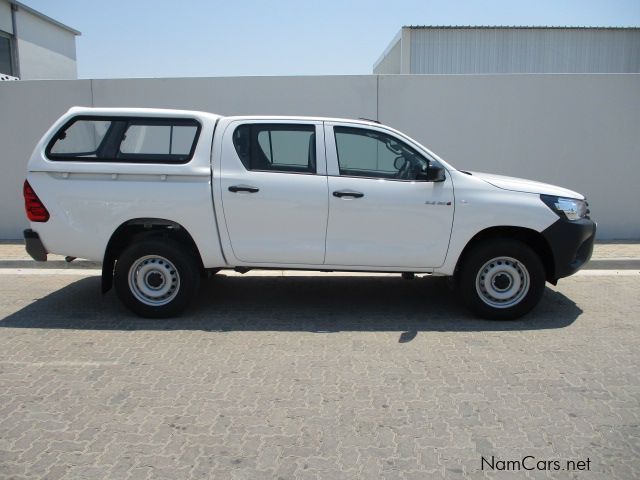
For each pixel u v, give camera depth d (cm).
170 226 557
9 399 394
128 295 564
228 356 475
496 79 916
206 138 552
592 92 916
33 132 942
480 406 385
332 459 322
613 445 337
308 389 411
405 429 355
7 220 961
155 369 447
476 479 304
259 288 694
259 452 329
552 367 452
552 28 1548
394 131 555
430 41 1549
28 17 1825
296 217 547
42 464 316
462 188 548
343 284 715
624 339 516
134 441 340
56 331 536
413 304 629
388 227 549
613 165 936
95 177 548
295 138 554
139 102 935
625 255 828
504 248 550
